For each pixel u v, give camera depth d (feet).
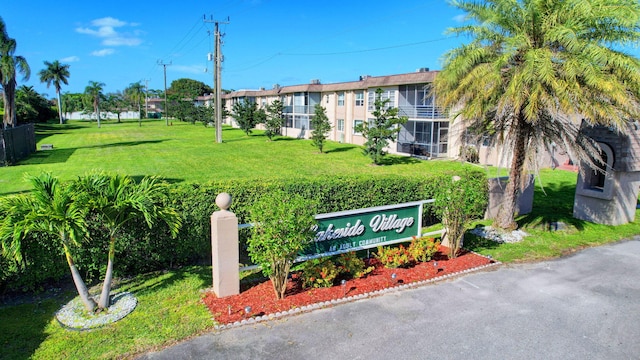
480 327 18.16
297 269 24.99
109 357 15.37
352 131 123.75
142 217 21.77
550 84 27.25
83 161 80.12
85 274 22.22
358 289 21.52
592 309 20.12
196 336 16.89
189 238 23.98
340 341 16.80
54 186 18.38
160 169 72.02
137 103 323.57
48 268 20.47
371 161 86.53
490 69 29.35
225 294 20.39
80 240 17.31
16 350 15.65
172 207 23.26
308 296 20.47
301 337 17.02
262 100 182.19
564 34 27.22
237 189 25.98
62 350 15.69
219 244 19.81
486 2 31.27
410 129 101.65
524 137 31.78
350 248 25.12
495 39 30.99
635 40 27.86
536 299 21.12
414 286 22.26
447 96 33.04
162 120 292.81
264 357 15.60
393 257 24.44
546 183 58.54
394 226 26.76
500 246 29.76
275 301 19.88
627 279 24.00
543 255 27.91
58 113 271.08
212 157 89.86
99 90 236.43
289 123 154.20
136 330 17.16
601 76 26.48
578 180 37.65
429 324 18.33
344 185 30.91
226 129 190.80
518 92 27.68
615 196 35.29
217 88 121.70
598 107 26.76
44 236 19.94
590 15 27.63
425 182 34.83
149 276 23.00
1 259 18.95
